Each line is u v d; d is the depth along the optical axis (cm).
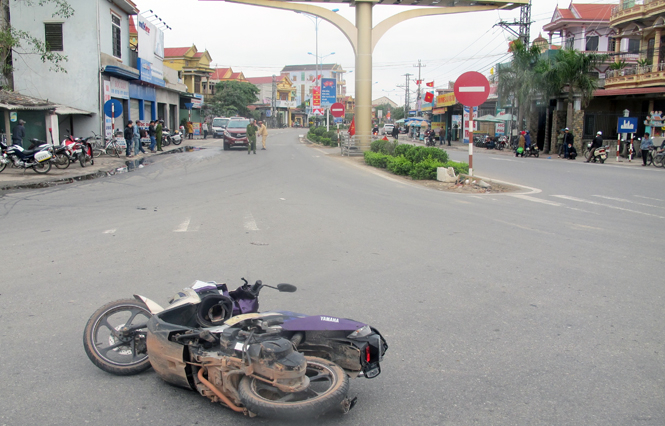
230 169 2036
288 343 316
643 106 3422
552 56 3509
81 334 470
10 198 1270
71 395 367
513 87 3597
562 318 515
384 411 347
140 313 454
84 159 1956
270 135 6003
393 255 761
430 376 396
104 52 2689
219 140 4506
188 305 396
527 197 1395
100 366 400
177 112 4419
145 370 411
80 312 518
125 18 3017
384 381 389
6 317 504
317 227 961
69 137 1947
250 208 1159
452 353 436
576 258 749
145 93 3441
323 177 1812
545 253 779
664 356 430
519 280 641
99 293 573
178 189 1466
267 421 333
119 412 346
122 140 2584
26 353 431
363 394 371
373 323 499
